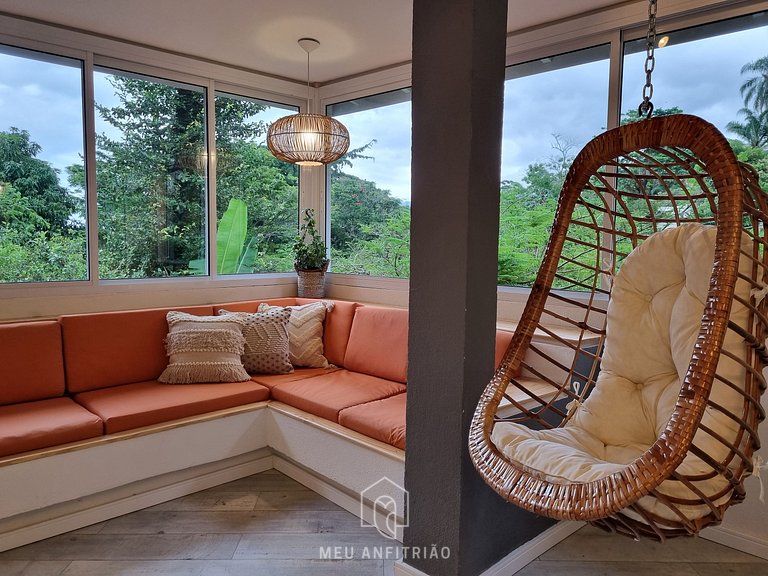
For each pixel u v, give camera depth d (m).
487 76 1.76
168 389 2.90
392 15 2.86
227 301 3.85
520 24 2.94
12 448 2.17
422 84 1.84
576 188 1.88
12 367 2.63
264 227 4.12
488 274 1.85
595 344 2.53
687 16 2.48
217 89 3.75
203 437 2.70
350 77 3.99
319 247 4.01
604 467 1.32
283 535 2.31
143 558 2.13
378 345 3.18
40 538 2.25
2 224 2.91
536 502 1.29
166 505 2.58
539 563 2.13
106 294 3.28
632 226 1.89
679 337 1.59
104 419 2.44
